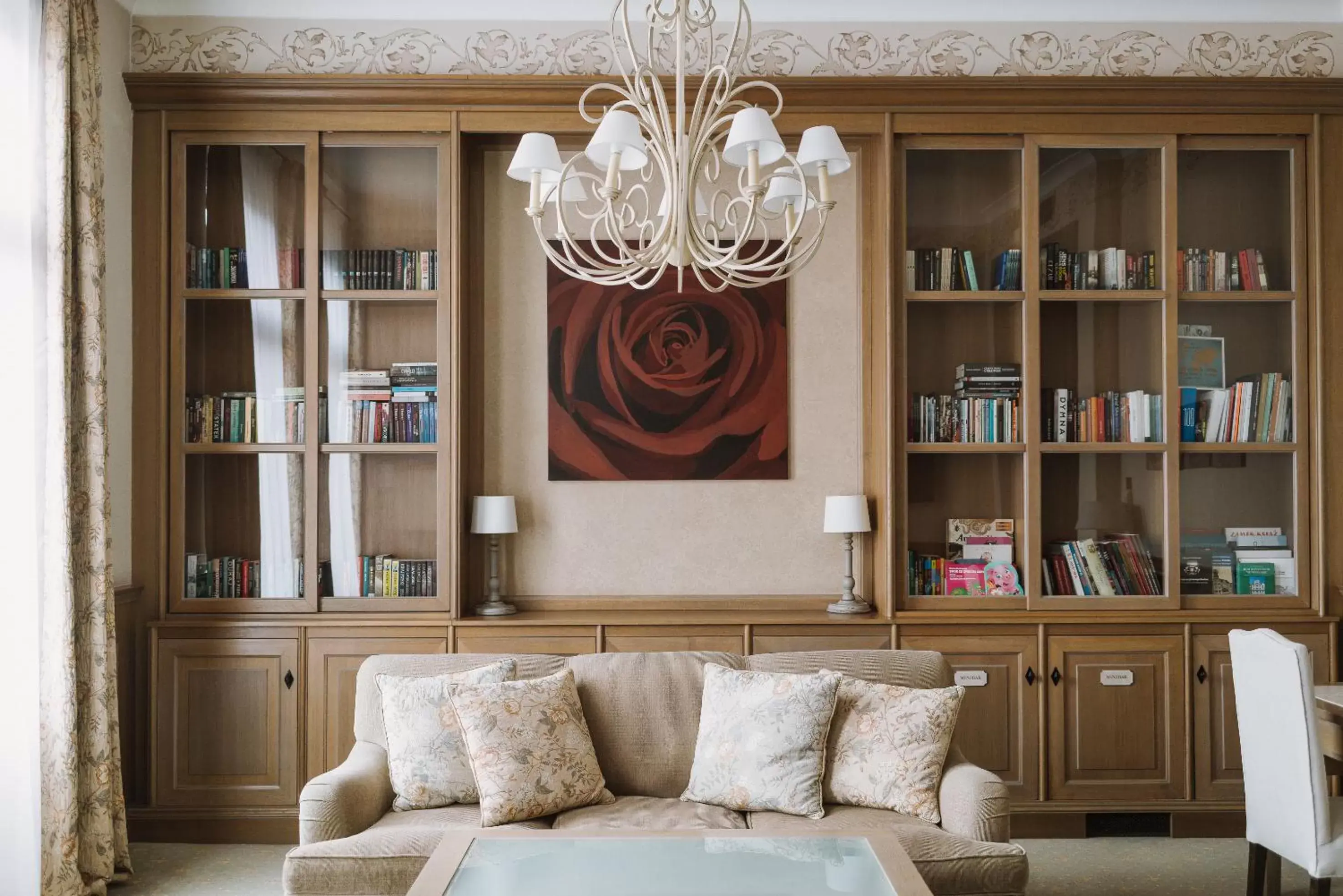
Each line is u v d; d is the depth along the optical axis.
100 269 3.41
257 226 3.97
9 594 2.91
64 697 3.15
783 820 2.73
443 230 3.97
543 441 4.23
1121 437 4.02
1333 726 2.91
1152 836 3.90
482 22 4.10
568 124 3.98
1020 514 4.02
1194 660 3.90
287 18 4.06
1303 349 4.02
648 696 3.08
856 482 4.21
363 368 4.02
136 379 3.95
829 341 4.22
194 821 3.82
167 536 3.93
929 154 4.04
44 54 3.19
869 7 4.11
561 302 4.21
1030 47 4.12
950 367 4.05
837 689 2.90
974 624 3.89
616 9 2.30
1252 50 4.12
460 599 3.97
